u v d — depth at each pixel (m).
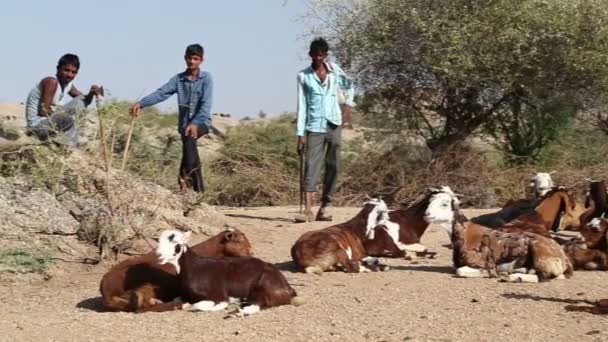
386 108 22.41
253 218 16.02
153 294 9.73
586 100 21.80
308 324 8.91
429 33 20.50
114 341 8.61
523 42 20.31
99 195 13.15
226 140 23.70
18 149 13.57
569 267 10.91
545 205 13.45
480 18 20.56
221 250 10.57
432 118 22.80
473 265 11.02
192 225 13.65
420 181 20.59
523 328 8.67
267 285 9.54
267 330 8.74
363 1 21.80
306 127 15.62
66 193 13.02
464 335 8.49
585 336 8.39
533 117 22.05
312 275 11.20
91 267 11.98
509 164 21.59
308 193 15.70
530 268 10.84
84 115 13.41
